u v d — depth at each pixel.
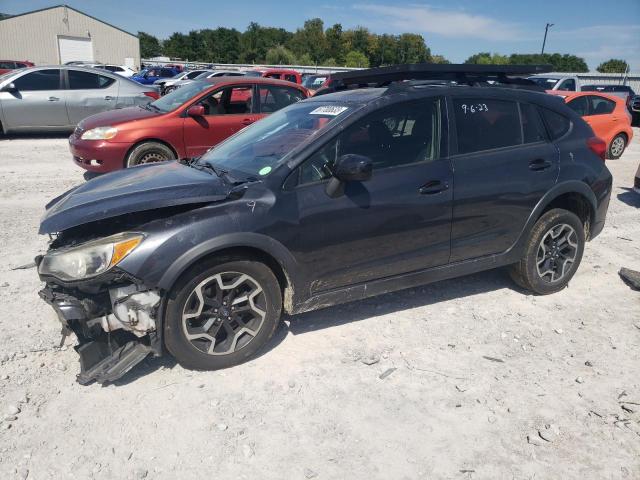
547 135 4.37
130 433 2.83
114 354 3.25
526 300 4.48
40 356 3.51
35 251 5.42
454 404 3.11
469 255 4.11
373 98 3.76
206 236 3.12
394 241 3.73
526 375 3.40
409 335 3.88
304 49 87.12
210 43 89.19
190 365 3.31
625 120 12.63
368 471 2.60
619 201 8.31
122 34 48.16
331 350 3.66
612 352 3.69
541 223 4.34
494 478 2.57
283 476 2.56
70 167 9.75
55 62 46.38
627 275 4.88
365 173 3.27
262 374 3.37
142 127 8.10
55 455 2.66
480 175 3.97
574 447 2.77
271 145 3.83
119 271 2.98
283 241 3.34
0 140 12.77
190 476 2.55
